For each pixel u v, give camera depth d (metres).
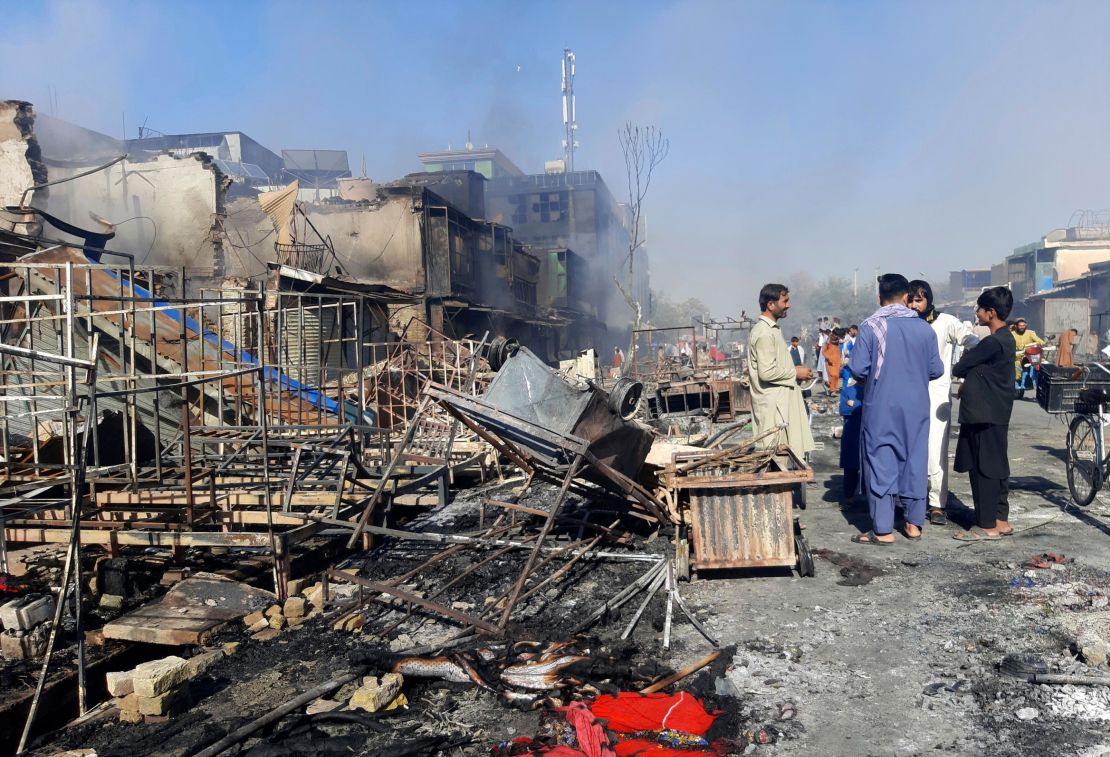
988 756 2.90
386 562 5.87
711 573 5.24
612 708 3.30
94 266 7.16
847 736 3.09
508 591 5.00
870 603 4.52
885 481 5.67
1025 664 3.58
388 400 12.56
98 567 5.42
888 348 5.61
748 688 3.52
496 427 5.20
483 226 33.06
